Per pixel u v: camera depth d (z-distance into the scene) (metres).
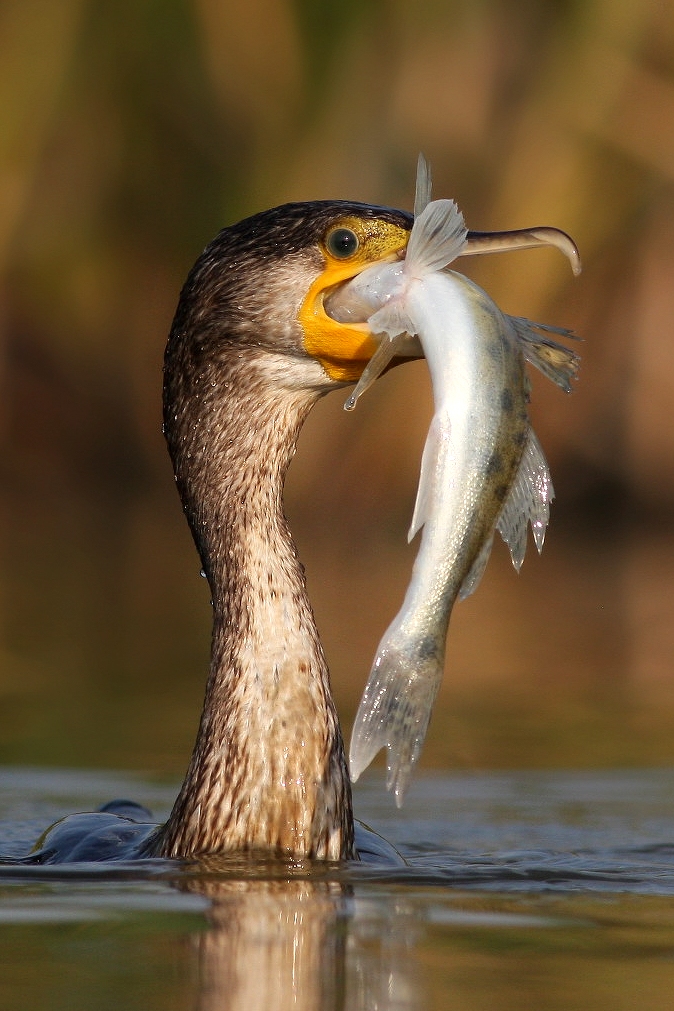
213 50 22.73
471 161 21.42
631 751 9.91
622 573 18.16
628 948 5.08
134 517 23.38
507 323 6.00
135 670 12.70
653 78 21.31
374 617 14.23
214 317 6.80
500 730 10.61
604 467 21.59
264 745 6.53
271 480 6.87
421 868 6.45
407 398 21.17
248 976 4.70
